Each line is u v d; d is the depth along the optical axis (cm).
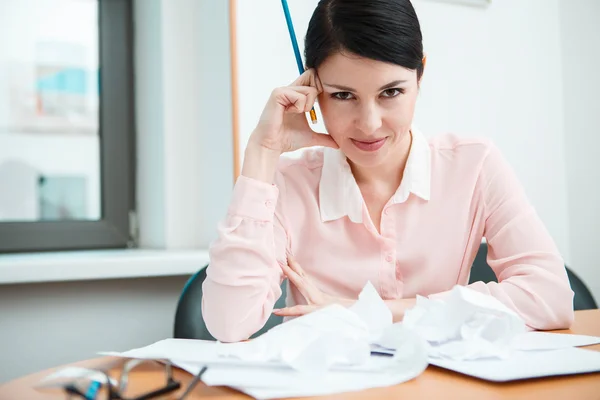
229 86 154
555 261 91
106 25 177
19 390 56
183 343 70
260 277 86
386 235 105
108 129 176
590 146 204
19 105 169
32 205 170
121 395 51
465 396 52
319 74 86
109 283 149
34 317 142
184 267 145
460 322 67
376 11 78
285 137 97
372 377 57
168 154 168
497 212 102
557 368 57
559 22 199
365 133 85
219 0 158
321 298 95
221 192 159
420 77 88
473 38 184
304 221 108
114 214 175
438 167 107
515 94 191
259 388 53
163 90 167
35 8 171
